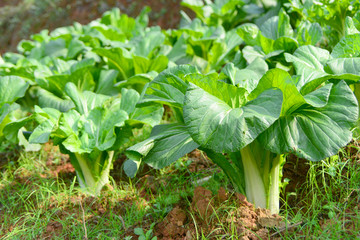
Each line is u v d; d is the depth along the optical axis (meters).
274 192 1.65
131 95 1.84
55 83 2.04
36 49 2.60
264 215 1.63
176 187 1.79
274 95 1.56
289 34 1.96
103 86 2.10
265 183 1.64
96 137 1.77
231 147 1.53
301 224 1.62
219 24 2.55
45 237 1.70
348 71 1.66
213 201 1.65
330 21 1.92
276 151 1.57
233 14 2.52
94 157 1.76
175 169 1.87
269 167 1.63
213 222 1.63
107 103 2.06
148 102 1.72
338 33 1.94
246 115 1.55
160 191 1.78
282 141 1.57
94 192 1.80
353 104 1.57
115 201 1.77
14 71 2.11
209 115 1.56
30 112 2.21
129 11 4.26
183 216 1.66
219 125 1.55
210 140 1.54
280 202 1.71
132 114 1.81
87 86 2.09
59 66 2.13
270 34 2.00
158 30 2.48
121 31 2.81
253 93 1.61
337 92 1.59
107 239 1.66
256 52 1.94
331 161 1.70
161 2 4.10
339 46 1.74
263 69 1.82
